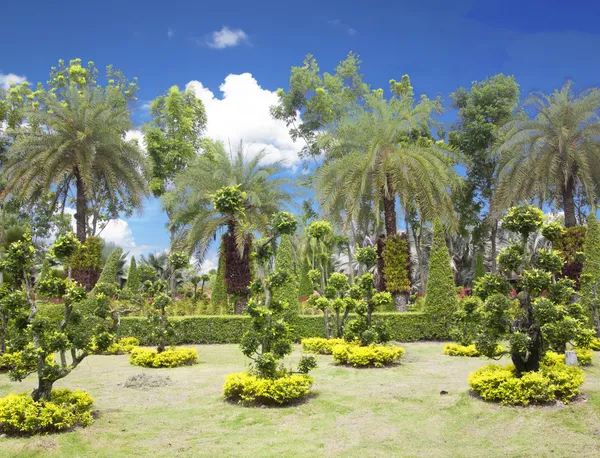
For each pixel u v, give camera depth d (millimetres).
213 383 9359
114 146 21906
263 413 7168
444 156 20125
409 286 18062
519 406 6977
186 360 12023
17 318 6703
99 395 8422
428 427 6402
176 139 31656
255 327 8242
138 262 34219
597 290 14258
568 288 7691
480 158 29047
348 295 13344
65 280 6730
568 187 20422
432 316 16109
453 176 21969
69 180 24797
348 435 6180
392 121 18516
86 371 10930
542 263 7723
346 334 12078
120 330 16188
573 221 20031
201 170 22141
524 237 7992
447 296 16109
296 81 32312
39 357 6355
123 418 6973
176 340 16328
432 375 9797
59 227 32500
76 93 22375
